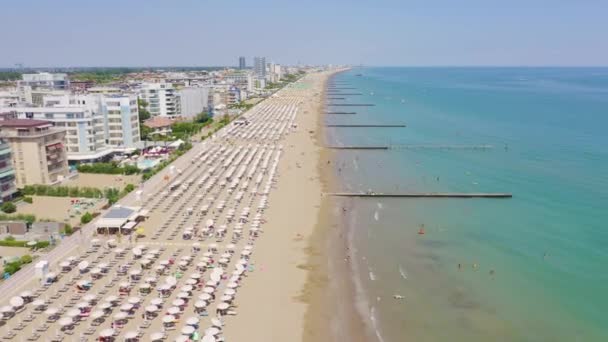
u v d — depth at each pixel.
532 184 134.38
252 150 176.88
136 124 172.00
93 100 158.62
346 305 71.38
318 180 139.00
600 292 75.12
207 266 80.56
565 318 68.06
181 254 85.81
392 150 182.50
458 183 136.38
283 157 167.88
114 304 68.81
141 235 93.75
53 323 63.84
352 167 155.75
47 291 71.81
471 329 65.62
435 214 111.00
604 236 96.56
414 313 69.62
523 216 109.06
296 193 125.81
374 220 107.06
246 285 76.19
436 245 93.56
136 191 121.00
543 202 118.56
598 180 137.12
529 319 67.94
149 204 112.44
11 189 112.19
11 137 119.38
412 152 178.75
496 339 63.34
